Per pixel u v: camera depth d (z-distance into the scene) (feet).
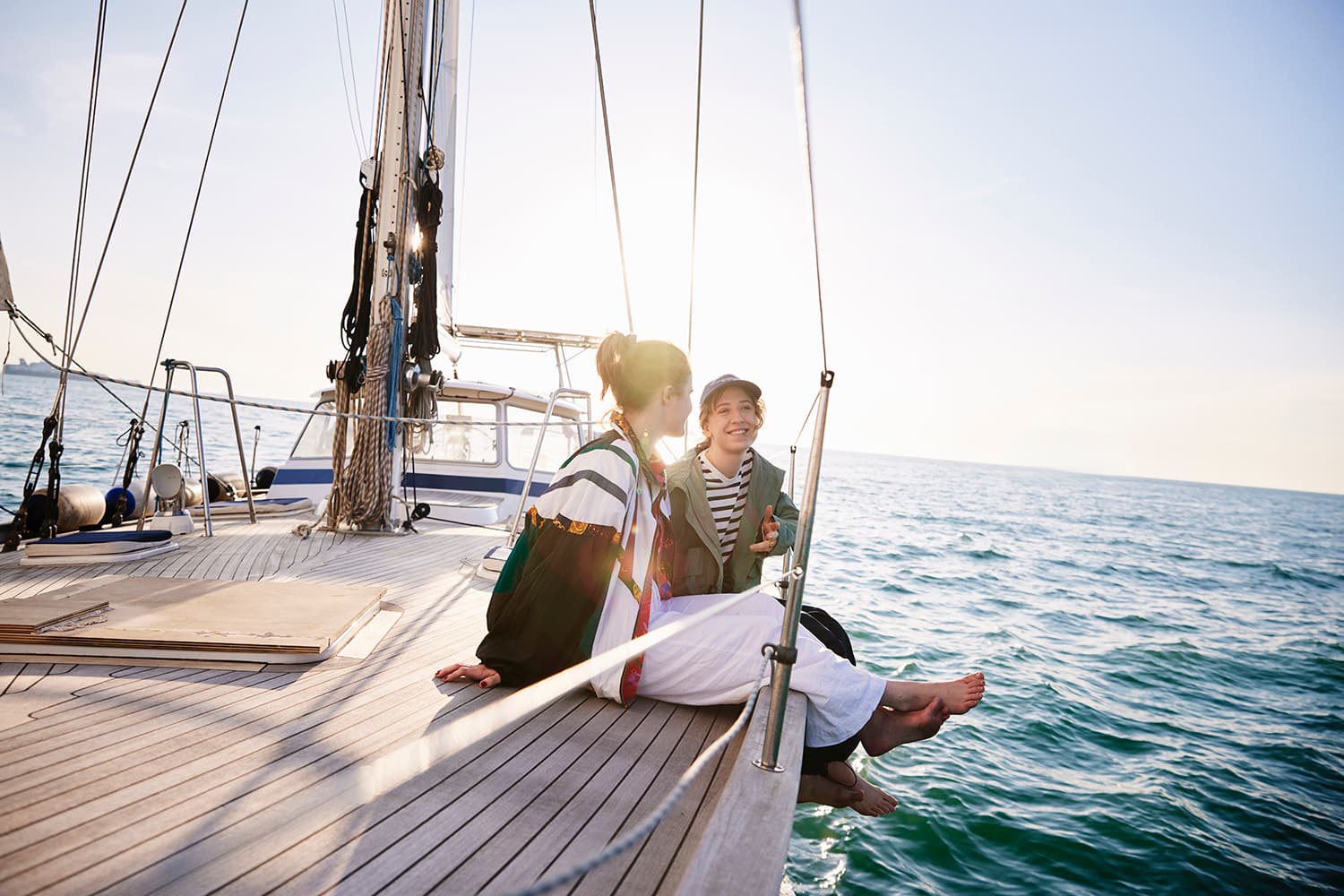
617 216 8.20
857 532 86.33
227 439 176.24
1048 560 76.48
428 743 3.19
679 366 8.61
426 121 24.71
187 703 7.60
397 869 5.01
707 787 6.68
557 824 5.81
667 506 9.12
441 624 11.81
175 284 18.53
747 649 8.19
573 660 8.29
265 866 4.90
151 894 4.48
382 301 21.74
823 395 5.67
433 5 23.34
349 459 21.47
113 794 5.63
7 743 6.33
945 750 22.07
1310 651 41.45
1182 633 44.01
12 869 4.57
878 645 33.78
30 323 14.23
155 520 18.33
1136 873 16.16
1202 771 22.12
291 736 7.01
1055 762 21.93
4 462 75.51
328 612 10.58
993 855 16.48
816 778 7.97
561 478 8.32
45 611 8.95
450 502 25.54
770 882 4.19
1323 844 18.15
